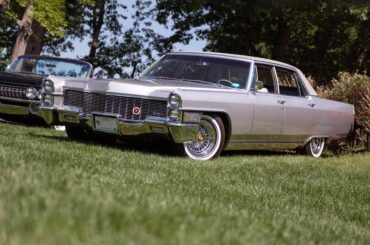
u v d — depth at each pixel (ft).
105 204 10.32
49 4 64.59
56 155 21.09
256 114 30.81
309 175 27.58
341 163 34.42
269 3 75.00
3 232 8.32
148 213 10.25
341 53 93.91
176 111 26.27
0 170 13.48
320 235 13.79
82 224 8.93
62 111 28.84
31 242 7.95
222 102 28.60
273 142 33.17
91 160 21.33
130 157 24.68
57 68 42.29
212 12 90.94
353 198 23.00
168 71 31.78
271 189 21.77
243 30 90.48
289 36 86.02
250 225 12.00
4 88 38.68
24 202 9.83
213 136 28.91
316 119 35.83
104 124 27.78
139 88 27.02
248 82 30.66
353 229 16.55
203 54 32.07
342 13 78.74
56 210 9.48
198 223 10.56
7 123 40.42
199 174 22.43
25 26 65.36
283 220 14.64
